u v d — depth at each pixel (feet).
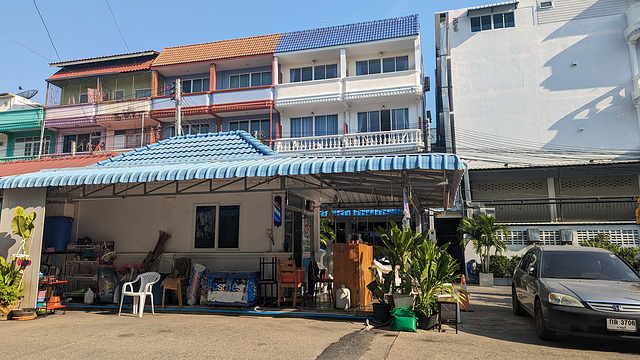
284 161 27.94
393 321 23.22
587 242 47.75
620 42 61.05
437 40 79.82
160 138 76.54
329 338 20.89
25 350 18.60
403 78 64.08
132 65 79.46
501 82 64.54
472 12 67.00
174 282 30.32
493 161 62.54
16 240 29.22
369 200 49.90
